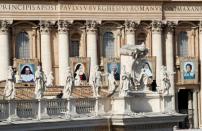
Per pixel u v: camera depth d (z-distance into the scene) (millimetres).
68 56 101812
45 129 54594
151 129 60812
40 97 55656
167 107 63031
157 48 106188
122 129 58969
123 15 104312
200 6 108812
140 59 62438
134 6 104812
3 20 98688
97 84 60531
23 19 99812
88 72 102188
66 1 101688
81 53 103000
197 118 108562
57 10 101562
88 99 58906
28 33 100812
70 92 58188
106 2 103562
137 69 62375
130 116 59094
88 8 102750
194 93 108750
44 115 55562
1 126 51438
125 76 60031
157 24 106125
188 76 108125
